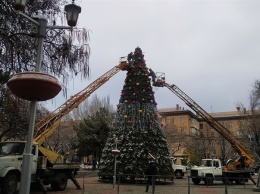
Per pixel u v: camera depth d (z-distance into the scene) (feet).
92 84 87.30
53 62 27.12
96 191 57.62
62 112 77.15
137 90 83.30
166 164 77.77
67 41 27.45
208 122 111.04
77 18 25.14
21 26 24.27
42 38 21.68
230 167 94.94
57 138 156.04
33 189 57.36
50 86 18.48
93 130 141.18
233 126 291.38
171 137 207.82
